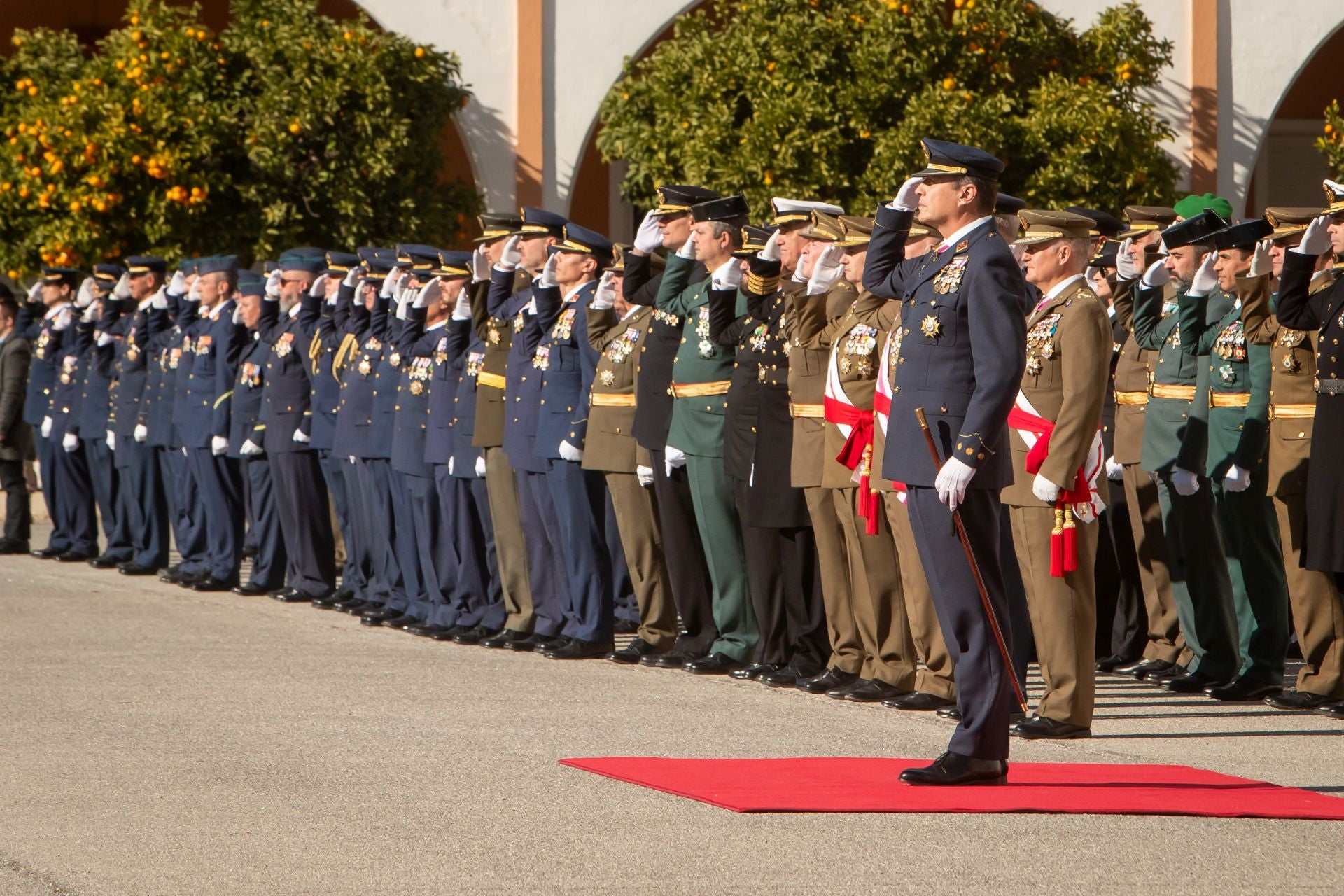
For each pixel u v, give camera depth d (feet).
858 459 74.43
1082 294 70.44
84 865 50.14
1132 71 161.07
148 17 154.81
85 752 66.59
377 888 47.65
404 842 52.60
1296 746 69.92
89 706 76.59
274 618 110.11
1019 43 155.63
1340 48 207.21
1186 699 83.56
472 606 101.96
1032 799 57.36
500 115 176.55
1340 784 62.23
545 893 46.98
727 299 85.81
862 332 78.38
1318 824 54.80
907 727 73.20
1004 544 77.82
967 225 60.39
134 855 51.21
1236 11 178.60
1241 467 80.28
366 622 108.58
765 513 83.87
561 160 177.78
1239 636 85.51
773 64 152.15
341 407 110.73
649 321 90.79
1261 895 46.98
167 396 128.36
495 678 86.22
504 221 100.17
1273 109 179.32
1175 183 172.14
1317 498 74.13
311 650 95.86
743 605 89.10
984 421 57.36
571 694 81.20
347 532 116.16
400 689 82.12
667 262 90.68
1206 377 83.30
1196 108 178.40
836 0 153.79
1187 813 55.77
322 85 154.20
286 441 117.08
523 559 98.84
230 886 47.88
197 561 128.77
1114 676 92.89
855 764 63.98
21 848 52.16
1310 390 78.43
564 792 59.26
